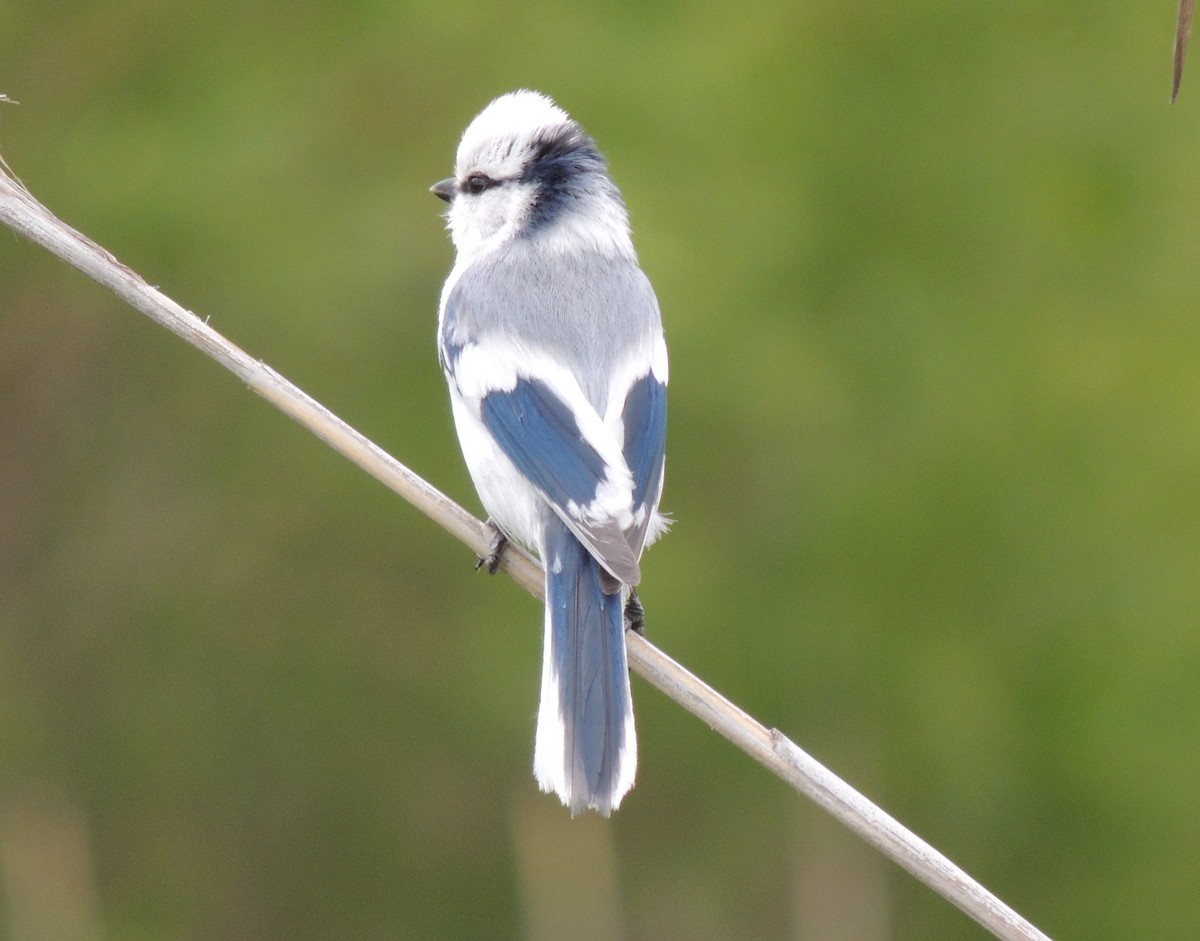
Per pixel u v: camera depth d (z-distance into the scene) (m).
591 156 9.48
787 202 14.44
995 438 14.41
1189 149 14.87
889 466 14.46
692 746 14.70
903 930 14.55
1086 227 14.79
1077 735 13.98
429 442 14.36
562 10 14.86
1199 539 14.16
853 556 14.40
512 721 14.53
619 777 7.24
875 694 14.38
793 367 14.16
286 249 14.16
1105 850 14.00
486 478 8.41
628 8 14.98
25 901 14.55
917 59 14.95
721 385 14.15
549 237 9.08
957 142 14.92
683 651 14.33
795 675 14.41
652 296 9.02
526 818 14.41
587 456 7.95
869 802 7.21
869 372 14.57
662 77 14.55
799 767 7.27
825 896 14.58
